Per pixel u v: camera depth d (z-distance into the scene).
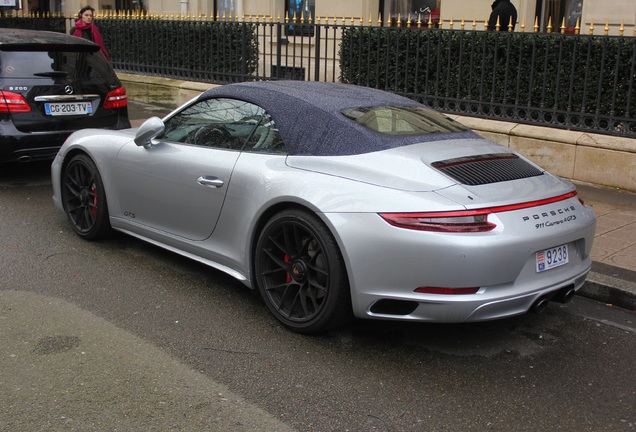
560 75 8.23
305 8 15.14
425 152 4.26
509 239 3.78
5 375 3.75
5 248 5.83
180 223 5.12
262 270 4.49
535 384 3.86
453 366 4.04
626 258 5.59
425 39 9.38
